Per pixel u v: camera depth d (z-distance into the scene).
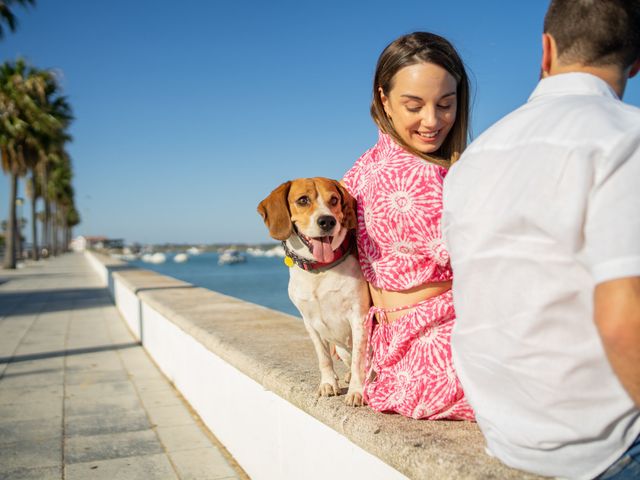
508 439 1.35
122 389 5.51
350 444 2.13
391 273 2.04
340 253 2.35
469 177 1.31
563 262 1.14
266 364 3.05
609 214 1.02
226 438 3.86
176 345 5.47
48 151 32.91
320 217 2.27
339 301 2.37
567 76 1.24
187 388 5.02
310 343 3.73
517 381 1.27
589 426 1.21
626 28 1.17
